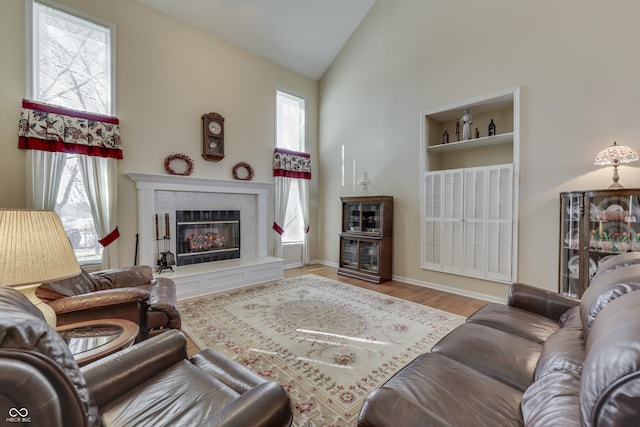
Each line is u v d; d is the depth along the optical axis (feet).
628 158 8.56
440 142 15.07
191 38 14.35
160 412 3.51
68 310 6.38
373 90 16.57
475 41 12.39
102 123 11.55
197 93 14.58
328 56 18.65
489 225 11.99
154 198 13.06
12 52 10.02
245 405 3.05
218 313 10.56
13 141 10.02
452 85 13.12
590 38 9.80
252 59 16.76
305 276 16.31
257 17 15.08
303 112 19.40
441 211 13.53
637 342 1.89
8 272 4.33
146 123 12.96
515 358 4.57
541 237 10.79
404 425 2.81
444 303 11.85
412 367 4.39
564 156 10.31
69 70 11.23
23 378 2.05
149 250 12.84
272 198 17.70
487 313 6.57
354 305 11.51
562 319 5.93
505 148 12.84
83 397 2.47
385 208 15.11
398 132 15.34
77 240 11.32
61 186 10.96
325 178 19.67
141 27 12.78
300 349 8.00
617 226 8.94
